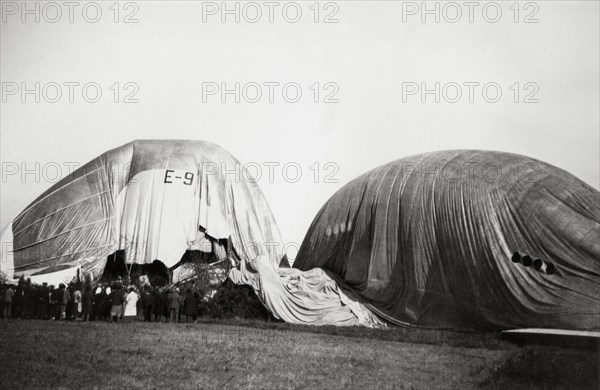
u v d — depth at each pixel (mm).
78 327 19984
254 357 16656
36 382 14367
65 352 16688
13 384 14172
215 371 15297
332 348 17875
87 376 14719
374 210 24844
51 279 25422
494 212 21875
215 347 17594
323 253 26297
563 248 20594
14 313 22938
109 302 22766
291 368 15703
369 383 14664
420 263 22891
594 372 15938
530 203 21516
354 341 19000
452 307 22016
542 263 20859
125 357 16344
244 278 25062
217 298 25078
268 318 24062
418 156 25766
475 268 21641
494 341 19266
